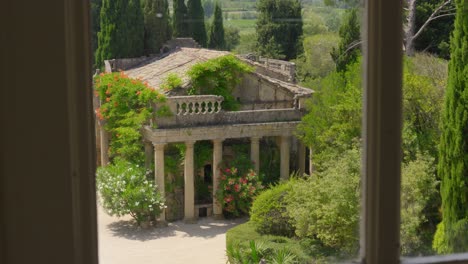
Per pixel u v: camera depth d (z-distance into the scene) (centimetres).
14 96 68
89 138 74
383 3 82
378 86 84
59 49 69
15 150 69
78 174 73
